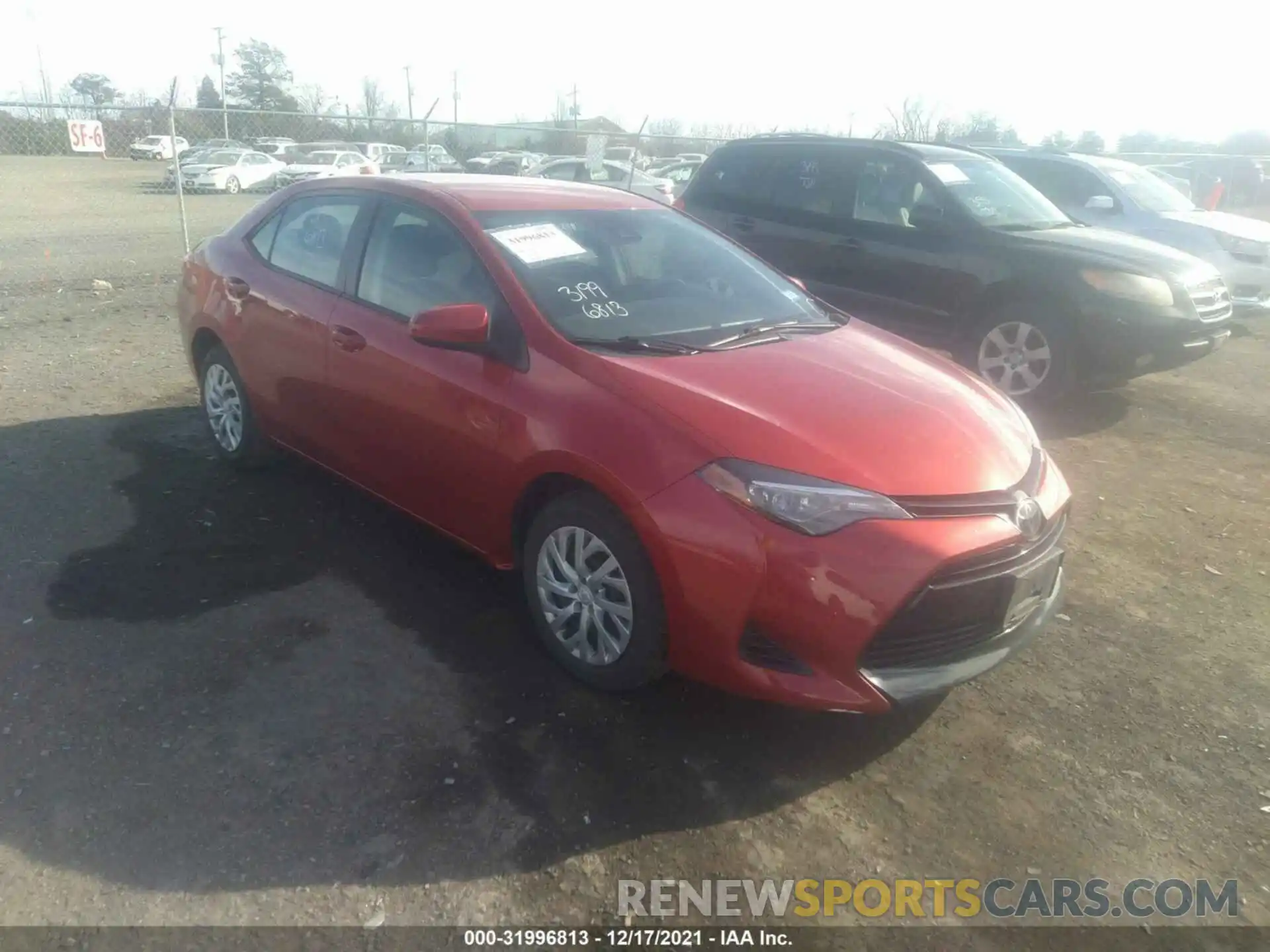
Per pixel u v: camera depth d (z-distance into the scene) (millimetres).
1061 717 3586
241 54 57188
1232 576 4809
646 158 27609
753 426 3188
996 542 3111
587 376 3449
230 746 3143
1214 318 7227
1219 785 3252
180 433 5980
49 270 11836
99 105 11852
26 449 5582
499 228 4090
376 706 3385
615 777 3117
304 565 4363
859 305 7969
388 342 4113
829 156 8250
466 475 3828
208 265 5348
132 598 4004
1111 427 7203
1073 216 10617
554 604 3598
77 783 2945
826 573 2941
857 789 3143
